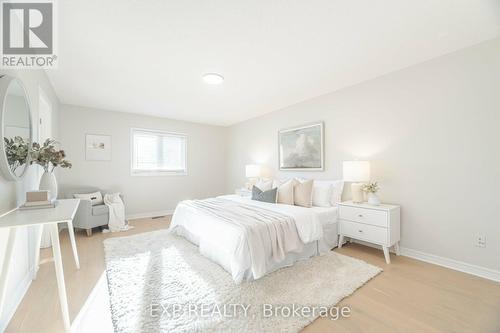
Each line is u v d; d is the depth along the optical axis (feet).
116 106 13.12
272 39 6.47
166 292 5.82
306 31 6.11
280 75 8.96
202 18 5.53
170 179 16.26
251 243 6.31
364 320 4.90
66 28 5.86
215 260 7.55
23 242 5.83
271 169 14.53
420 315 5.06
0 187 4.61
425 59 7.77
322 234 8.12
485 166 6.70
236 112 14.66
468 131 6.99
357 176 8.77
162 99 11.90
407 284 6.38
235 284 6.19
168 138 16.37
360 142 9.78
